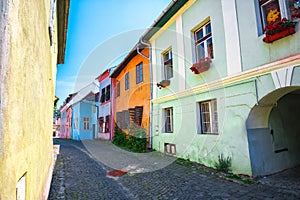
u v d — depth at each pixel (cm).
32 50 149
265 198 326
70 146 1093
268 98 407
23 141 121
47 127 351
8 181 88
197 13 606
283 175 443
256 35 425
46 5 251
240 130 447
